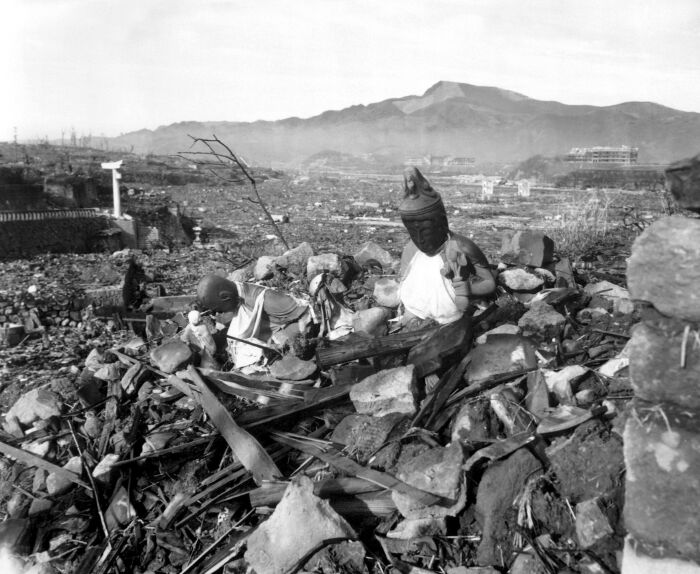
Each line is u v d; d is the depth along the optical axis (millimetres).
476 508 4520
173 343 6969
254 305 7504
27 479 6047
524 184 99562
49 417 6734
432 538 4516
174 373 6824
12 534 5348
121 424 6430
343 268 8977
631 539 3227
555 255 8742
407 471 4789
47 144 157000
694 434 2963
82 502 5641
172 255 37125
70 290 24000
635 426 3105
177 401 6645
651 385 3053
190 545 5082
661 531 3066
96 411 6891
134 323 13523
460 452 4688
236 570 4680
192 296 13719
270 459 5352
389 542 4598
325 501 4586
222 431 5676
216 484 5336
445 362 5977
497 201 86438
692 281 2854
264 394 6277
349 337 6922
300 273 9875
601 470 4242
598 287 8148
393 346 6219
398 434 5320
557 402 5195
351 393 5699
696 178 2865
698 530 2977
